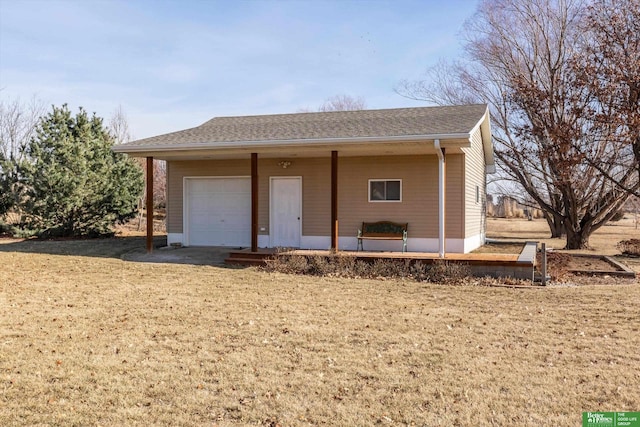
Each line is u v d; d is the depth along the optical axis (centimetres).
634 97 1522
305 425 382
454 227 1323
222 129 1498
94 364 507
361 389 449
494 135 2272
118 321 680
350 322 681
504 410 407
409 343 585
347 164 1405
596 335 620
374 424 384
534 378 474
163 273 1102
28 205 1866
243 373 486
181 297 845
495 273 1046
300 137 1191
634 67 1473
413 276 1049
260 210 1493
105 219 1988
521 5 2127
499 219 4466
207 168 1555
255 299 832
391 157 1371
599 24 1628
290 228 1470
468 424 383
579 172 1858
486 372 489
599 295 873
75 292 887
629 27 1558
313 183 1445
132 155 1386
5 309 748
